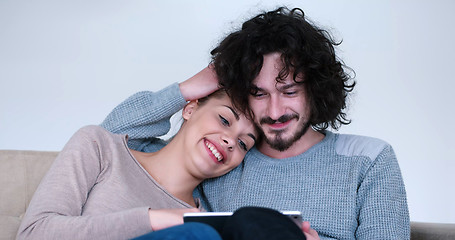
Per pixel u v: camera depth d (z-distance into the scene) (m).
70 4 3.96
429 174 3.79
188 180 1.67
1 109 3.90
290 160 1.70
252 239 0.91
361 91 3.82
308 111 1.66
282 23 1.64
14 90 3.92
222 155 1.65
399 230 1.57
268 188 1.67
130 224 1.28
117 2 3.96
